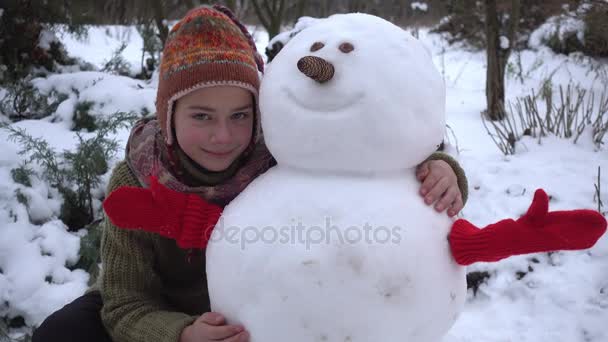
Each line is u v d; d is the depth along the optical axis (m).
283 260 0.97
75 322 1.38
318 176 1.03
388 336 0.98
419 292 0.98
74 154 2.53
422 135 1.03
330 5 7.09
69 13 4.78
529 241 0.98
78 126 3.18
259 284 0.99
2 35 4.22
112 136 2.97
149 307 1.34
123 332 1.31
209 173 1.26
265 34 7.29
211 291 1.09
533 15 6.42
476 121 3.72
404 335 1.00
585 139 3.12
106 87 3.29
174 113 1.20
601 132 3.18
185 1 4.50
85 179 2.48
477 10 6.95
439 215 1.08
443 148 2.97
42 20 4.49
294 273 0.96
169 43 1.18
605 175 2.74
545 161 2.92
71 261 2.20
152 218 1.11
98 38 6.94
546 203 0.97
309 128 0.99
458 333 1.96
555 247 0.97
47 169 2.48
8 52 4.26
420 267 0.99
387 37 1.05
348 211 0.98
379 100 0.98
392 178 1.06
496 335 1.93
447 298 1.04
